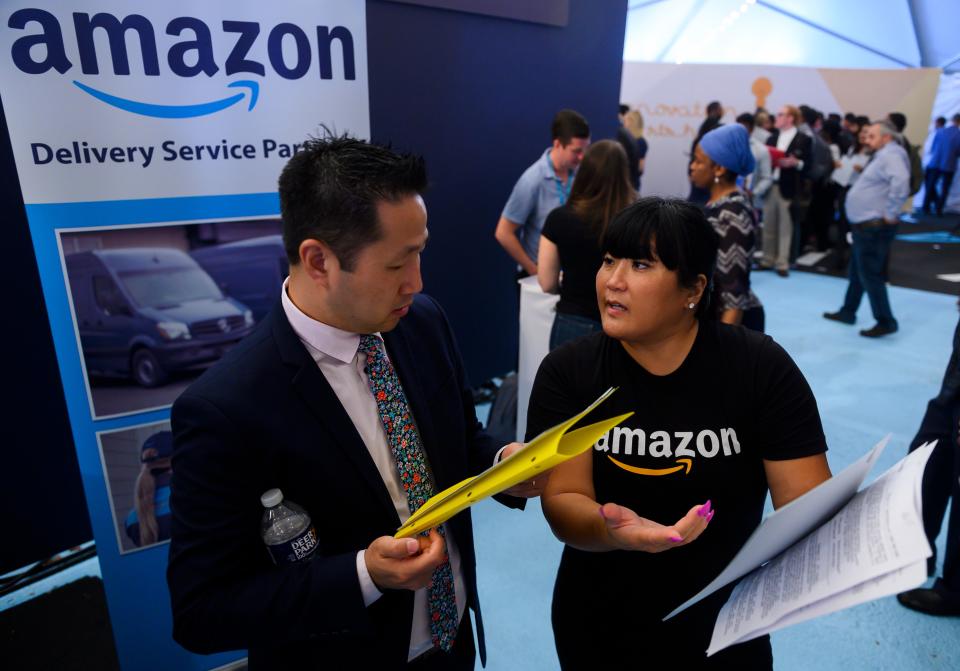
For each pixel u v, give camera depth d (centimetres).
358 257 74
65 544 231
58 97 124
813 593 67
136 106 131
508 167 325
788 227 607
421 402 96
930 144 918
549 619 200
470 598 106
